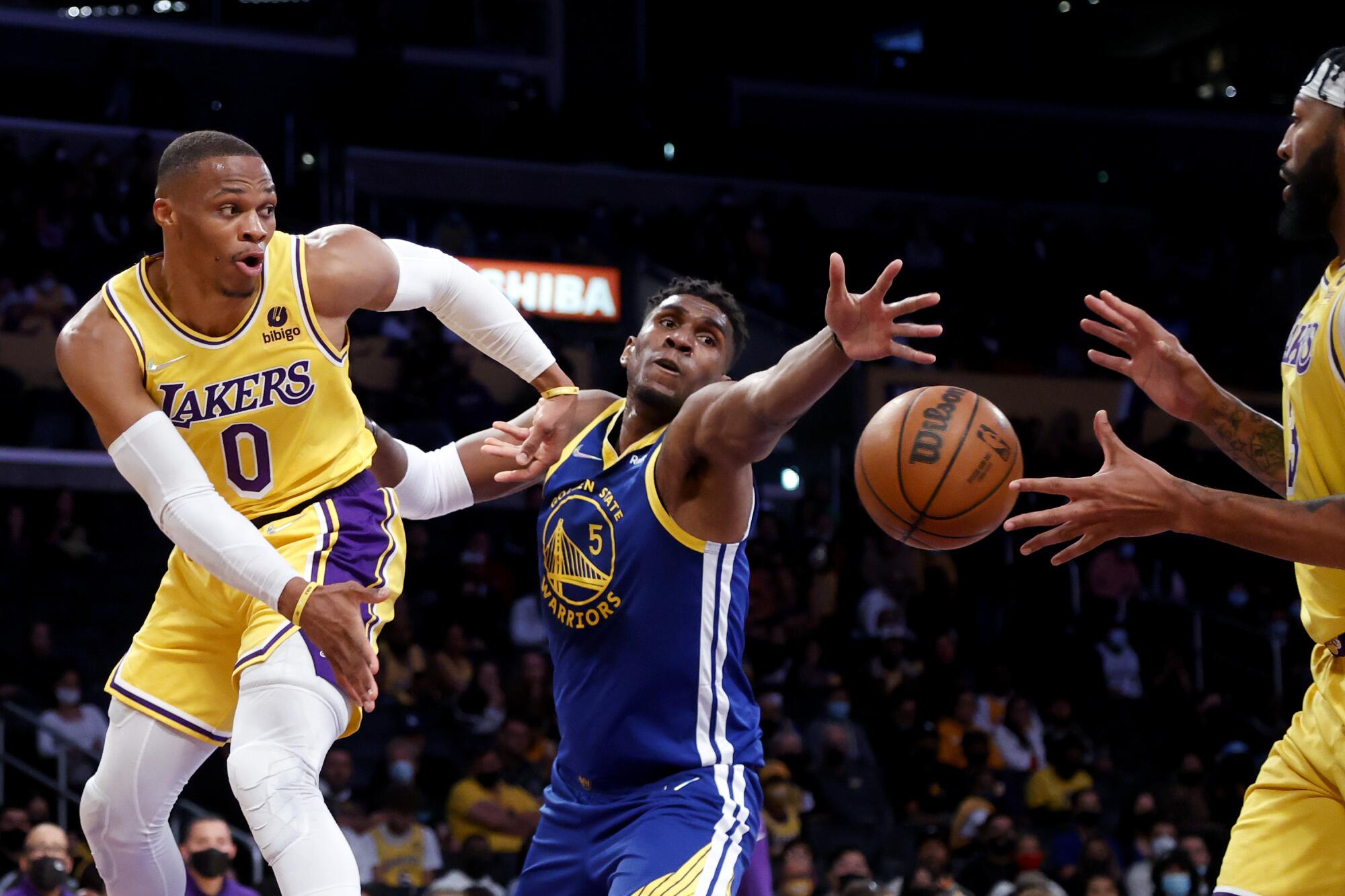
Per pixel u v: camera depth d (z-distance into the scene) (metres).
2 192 18.22
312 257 3.78
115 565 14.86
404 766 11.09
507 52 24.34
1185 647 16.12
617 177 23.03
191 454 3.59
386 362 16.98
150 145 19.33
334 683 3.68
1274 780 4.00
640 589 3.91
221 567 3.50
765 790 11.16
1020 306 21.75
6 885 8.20
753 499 3.94
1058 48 27.91
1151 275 23.12
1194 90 27.34
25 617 13.75
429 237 20.81
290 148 21.06
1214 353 21.58
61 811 10.23
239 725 3.61
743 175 23.77
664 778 3.93
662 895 3.62
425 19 24.00
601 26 24.95
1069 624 15.35
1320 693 3.93
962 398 3.81
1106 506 3.39
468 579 14.34
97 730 11.45
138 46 21.50
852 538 15.83
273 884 9.41
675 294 4.24
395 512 4.00
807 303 21.48
